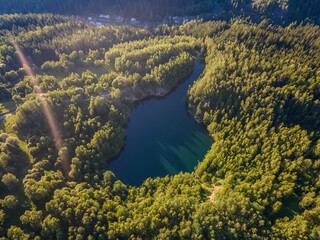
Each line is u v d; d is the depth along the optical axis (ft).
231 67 464.24
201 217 266.36
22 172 341.62
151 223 271.90
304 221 262.06
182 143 429.79
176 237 262.47
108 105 439.22
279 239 253.24
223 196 293.02
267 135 357.41
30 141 373.61
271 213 279.08
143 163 399.65
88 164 354.95
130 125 465.06
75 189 318.04
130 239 265.95
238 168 332.80
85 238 270.05
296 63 463.42
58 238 269.44
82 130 395.75
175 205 279.28
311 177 310.24
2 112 440.86
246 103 399.03
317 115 377.09
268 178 304.09
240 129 380.17
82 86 482.28
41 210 292.20
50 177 327.26
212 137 425.69
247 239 253.44
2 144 353.31
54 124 401.70
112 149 395.96
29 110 403.54
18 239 264.93
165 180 339.98
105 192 321.52
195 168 369.30
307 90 406.00
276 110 384.06
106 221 282.97
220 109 424.87
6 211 292.81
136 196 322.55
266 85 417.08
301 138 344.49
